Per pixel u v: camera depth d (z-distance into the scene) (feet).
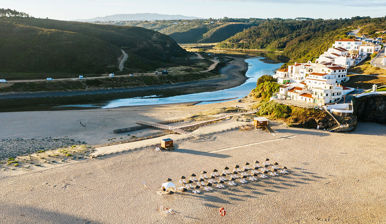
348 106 257.75
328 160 187.32
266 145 212.02
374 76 350.23
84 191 148.15
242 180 158.81
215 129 244.83
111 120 284.00
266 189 152.46
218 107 342.64
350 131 244.63
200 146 209.97
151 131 251.19
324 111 253.03
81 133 243.60
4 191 145.07
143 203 139.64
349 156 193.77
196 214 131.85
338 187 154.61
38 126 261.03
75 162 179.42
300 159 188.44
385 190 152.25
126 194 146.61
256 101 369.09
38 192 145.69
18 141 215.31
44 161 179.22
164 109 337.52
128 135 239.09
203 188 153.17
